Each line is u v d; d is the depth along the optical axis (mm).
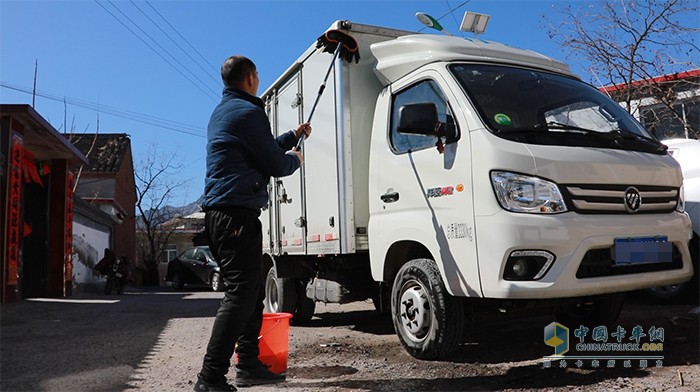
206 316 9578
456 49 5418
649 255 4496
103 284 22719
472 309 4980
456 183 4652
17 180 12352
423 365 4918
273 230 8133
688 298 6840
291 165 4191
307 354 5703
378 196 5621
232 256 3932
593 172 4449
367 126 6078
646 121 10195
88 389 4617
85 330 8016
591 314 5863
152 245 34375
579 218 4312
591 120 5309
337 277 6961
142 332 7707
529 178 4293
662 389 3963
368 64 6172
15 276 12477
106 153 30719
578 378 4344
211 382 3920
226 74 4215
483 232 4363
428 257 5262
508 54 5656
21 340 7129
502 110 4832
